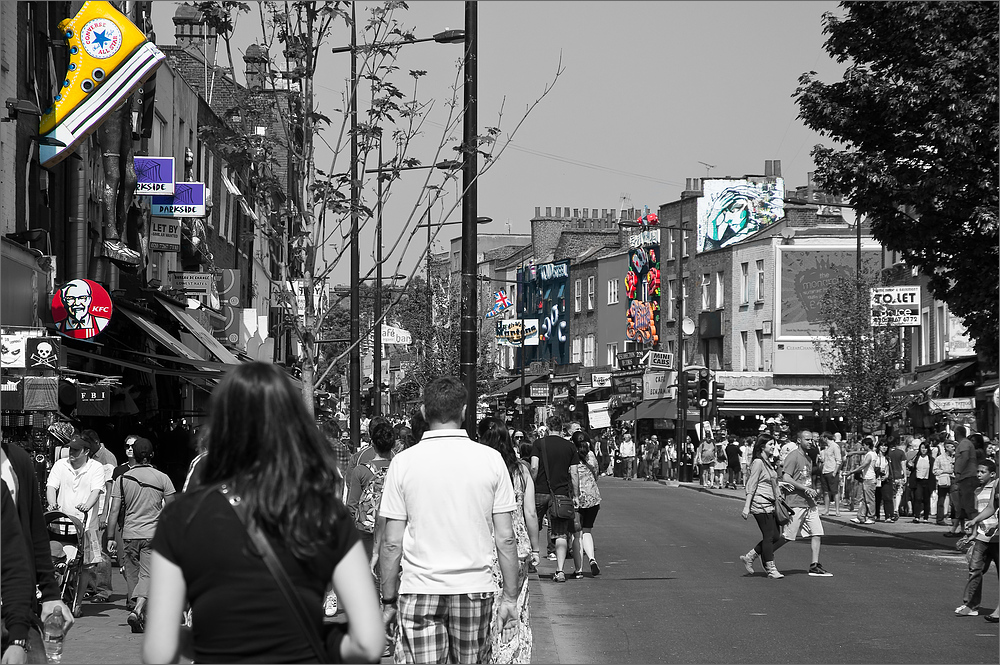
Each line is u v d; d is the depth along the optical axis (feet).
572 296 337.52
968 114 78.23
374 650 12.84
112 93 67.87
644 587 61.93
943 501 107.65
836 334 176.45
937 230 83.92
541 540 91.76
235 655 12.48
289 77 43.16
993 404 128.16
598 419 220.84
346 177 44.09
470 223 51.60
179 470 90.27
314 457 13.17
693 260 268.00
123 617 49.47
